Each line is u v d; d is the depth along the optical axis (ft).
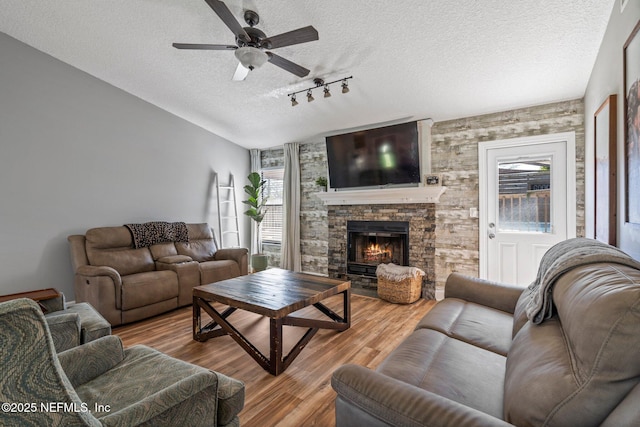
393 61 9.75
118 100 13.87
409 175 13.82
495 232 12.58
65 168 12.36
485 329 6.16
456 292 8.11
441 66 9.73
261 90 12.68
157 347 9.04
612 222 6.49
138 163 14.61
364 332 9.94
